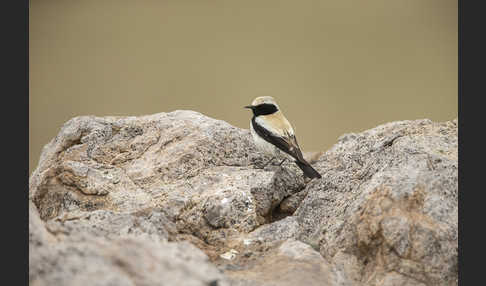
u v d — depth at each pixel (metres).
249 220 11.88
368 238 10.61
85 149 14.53
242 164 14.62
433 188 10.76
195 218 11.98
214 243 11.51
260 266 10.19
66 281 7.24
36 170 14.98
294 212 12.97
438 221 10.37
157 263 7.95
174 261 8.13
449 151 11.89
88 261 7.61
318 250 11.44
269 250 10.94
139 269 7.71
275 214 13.43
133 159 14.17
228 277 9.39
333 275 9.62
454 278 10.04
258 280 9.38
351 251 10.91
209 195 12.27
